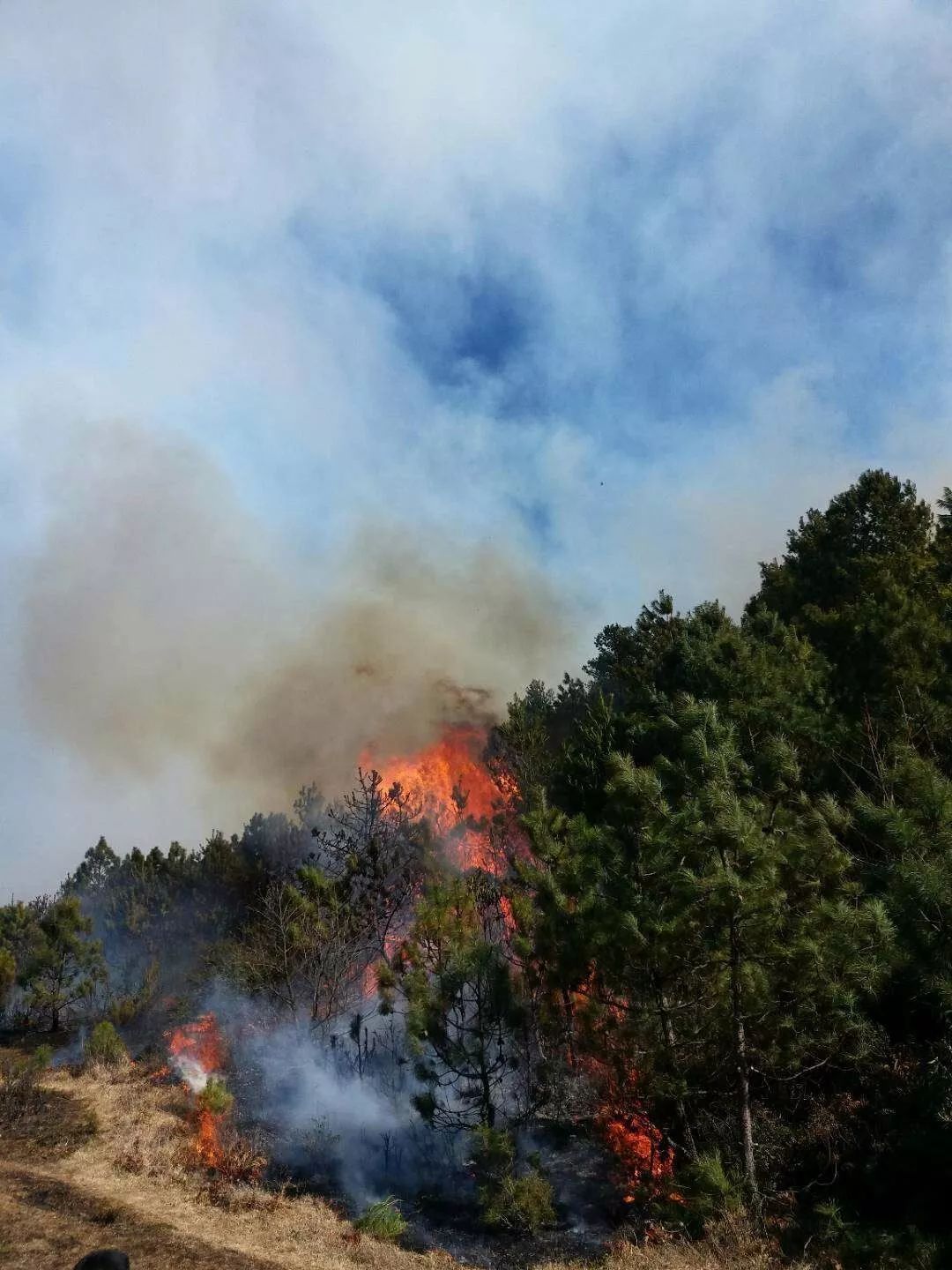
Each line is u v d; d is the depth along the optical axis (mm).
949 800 8891
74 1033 23844
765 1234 9367
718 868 9977
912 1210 9102
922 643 17516
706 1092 11055
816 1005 10445
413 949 14531
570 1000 12414
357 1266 9875
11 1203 10547
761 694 17344
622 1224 10883
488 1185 11734
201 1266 9102
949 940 8422
